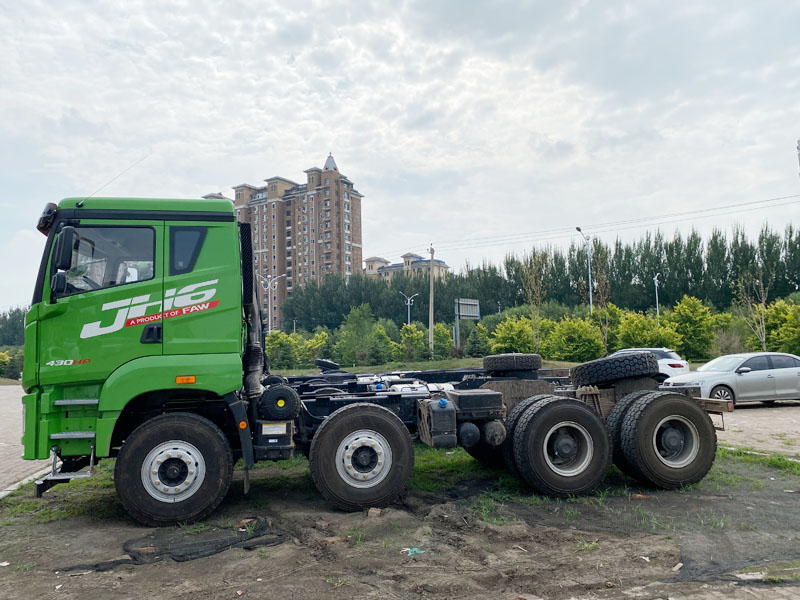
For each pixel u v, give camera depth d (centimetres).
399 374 968
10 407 2212
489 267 8194
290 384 905
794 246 6256
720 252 6619
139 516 582
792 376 1571
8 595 424
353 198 12850
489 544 511
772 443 1010
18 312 9769
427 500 670
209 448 597
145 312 601
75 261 598
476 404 688
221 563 480
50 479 583
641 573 439
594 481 671
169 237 618
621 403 742
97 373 589
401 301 8494
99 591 428
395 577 440
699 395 771
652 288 6856
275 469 868
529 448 662
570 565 457
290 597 408
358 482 625
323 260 12325
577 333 3962
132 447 585
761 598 393
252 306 700
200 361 600
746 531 534
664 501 650
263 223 13162
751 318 4028
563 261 7481
